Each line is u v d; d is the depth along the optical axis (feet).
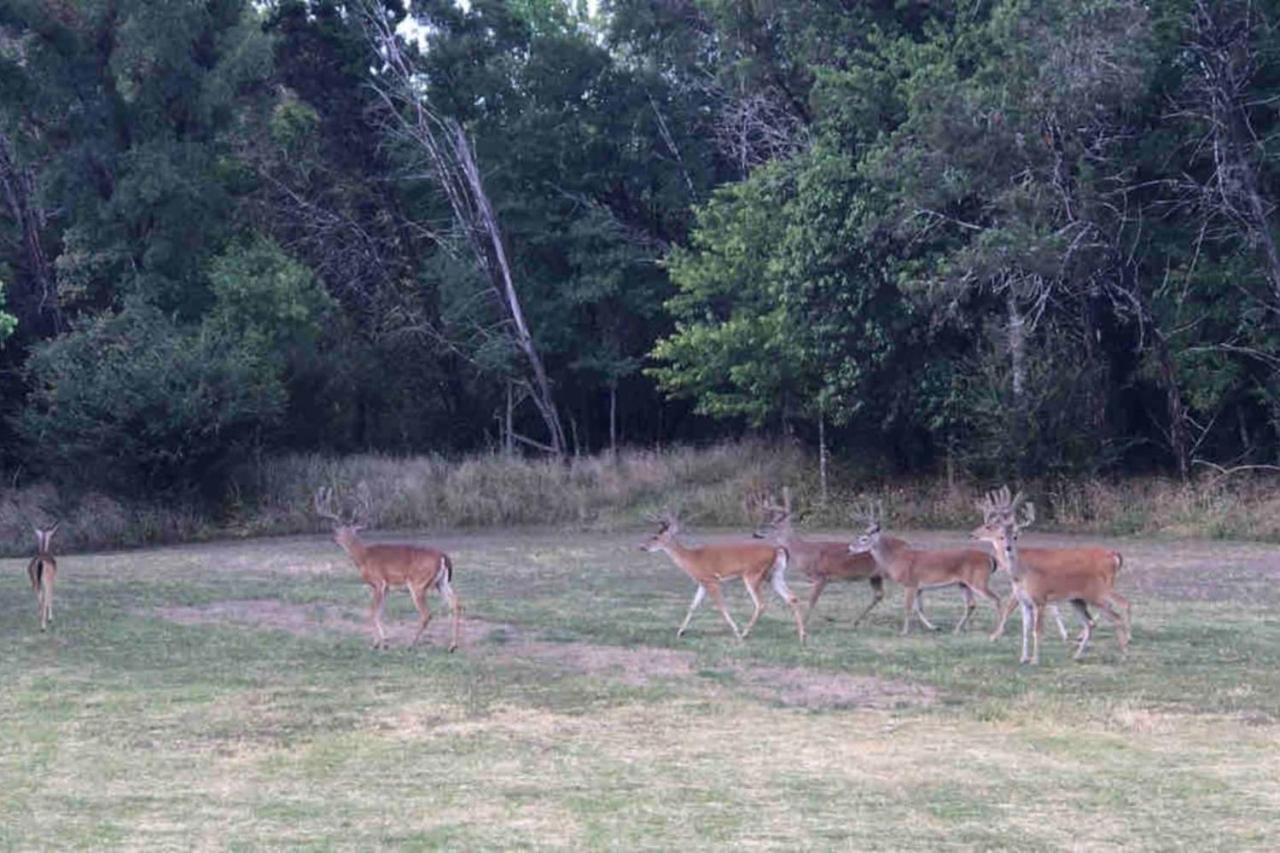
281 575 80.48
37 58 120.88
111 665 54.19
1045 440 102.47
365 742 41.86
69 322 125.59
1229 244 102.73
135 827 32.99
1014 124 95.30
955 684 48.83
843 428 115.24
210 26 127.24
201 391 113.50
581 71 138.31
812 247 103.04
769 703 46.55
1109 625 60.13
